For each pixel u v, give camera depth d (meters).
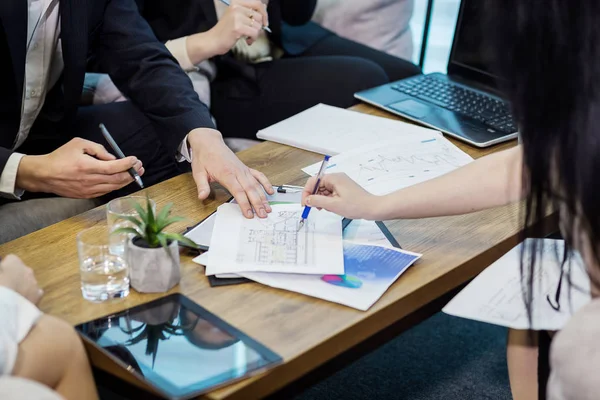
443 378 1.90
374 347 1.11
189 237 1.24
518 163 1.19
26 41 1.65
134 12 1.84
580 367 0.86
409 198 1.21
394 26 2.75
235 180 1.37
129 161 1.41
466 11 1.95
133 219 1.12
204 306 1.08
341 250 1.20
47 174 1.46
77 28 1.69
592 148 0.88
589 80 0.87
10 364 0.90
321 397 1.82
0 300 0.95
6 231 1.56
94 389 0.98
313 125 1.72
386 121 1.75
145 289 1.11
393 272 1.15
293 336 1.01
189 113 1.65
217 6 2.19
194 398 0.90
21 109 1.73
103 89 2.09
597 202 0.89
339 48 2.58
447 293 1.21
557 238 1.35
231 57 2.31
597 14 0.85
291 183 1.46
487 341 2.05
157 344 0.99
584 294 1.12
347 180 1.25
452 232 1.29
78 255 1.17
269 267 1.14
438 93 1.90
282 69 2.30
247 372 0.93
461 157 1.54
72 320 1.05
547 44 0.88
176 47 2.05
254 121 2.29
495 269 1.18
